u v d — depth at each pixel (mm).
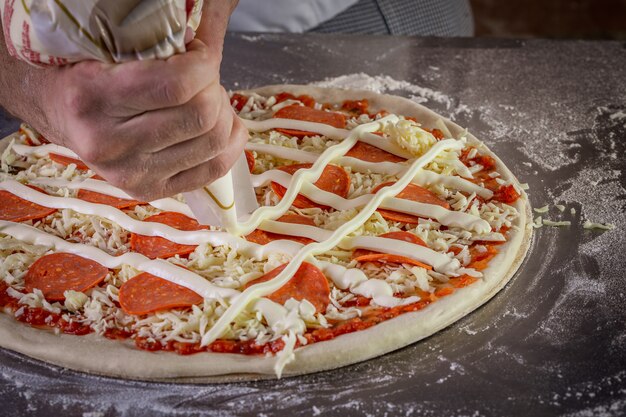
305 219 633
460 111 795
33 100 529
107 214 638
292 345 539
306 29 958
